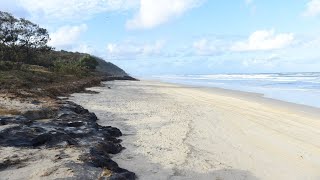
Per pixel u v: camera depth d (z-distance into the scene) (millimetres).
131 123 16719
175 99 29016
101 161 9008
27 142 10086
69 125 12812
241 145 13211
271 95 33031
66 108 15984
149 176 9422
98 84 45062
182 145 12703
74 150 9625
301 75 85938
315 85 45344
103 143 11156
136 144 12664
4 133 10180
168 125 16422
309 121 18344
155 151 11805
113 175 8023
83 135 11773
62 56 94625
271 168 10656
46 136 10430
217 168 10391
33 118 13883
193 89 43250
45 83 34312
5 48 57406
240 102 27109
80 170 8031
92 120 15508
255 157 11711
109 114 19062
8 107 14641
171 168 10133
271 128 16469
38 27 64812
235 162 11094
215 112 21156
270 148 12883
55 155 9117
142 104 24156
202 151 12141
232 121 18125
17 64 44688
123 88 43125
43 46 67188
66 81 40250
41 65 64000
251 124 17375
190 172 9922
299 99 28812
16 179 7543
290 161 11375
